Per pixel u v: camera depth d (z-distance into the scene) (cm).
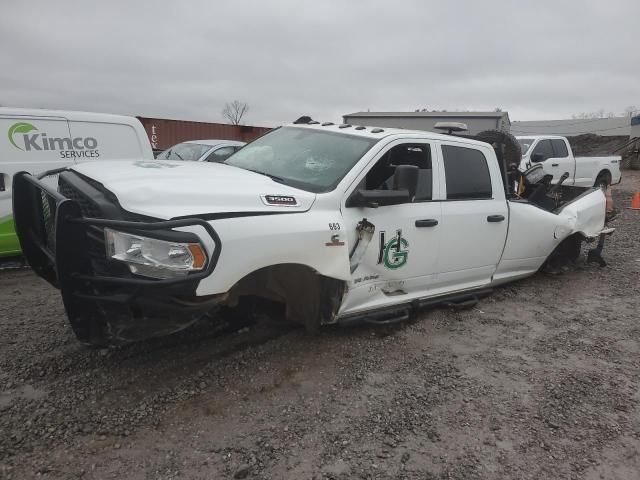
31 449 275
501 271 580
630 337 492
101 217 300
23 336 416
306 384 365
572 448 308
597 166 1575
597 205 725
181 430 302
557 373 407
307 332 448
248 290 377
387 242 428
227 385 355
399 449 298
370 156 418
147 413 315
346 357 411
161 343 409
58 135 685
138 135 761
